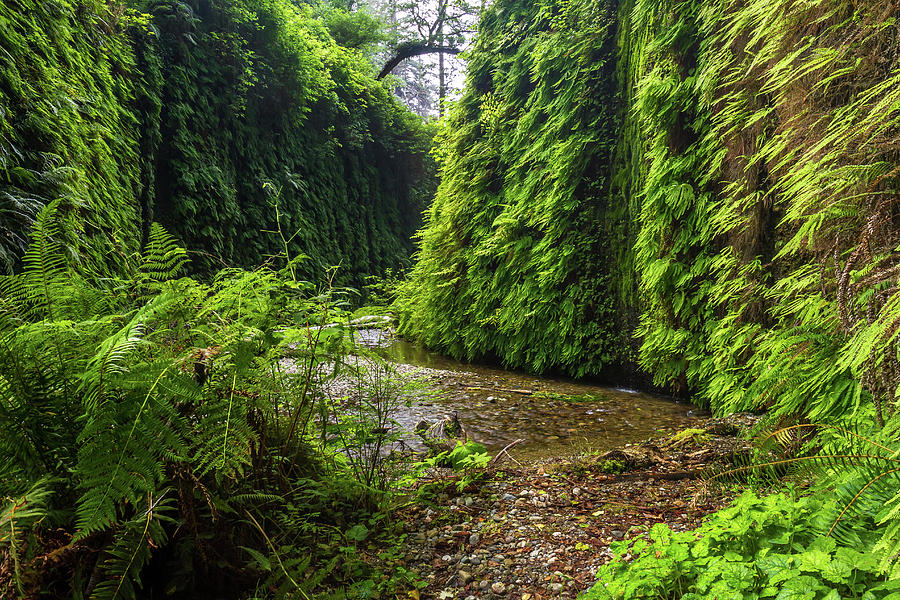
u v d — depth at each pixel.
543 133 7.46
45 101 5.15
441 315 8.98
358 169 16.62
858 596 1.17
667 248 5.02
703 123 4.66
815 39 2.81
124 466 1.17
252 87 12.27
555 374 7.09
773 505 1.54
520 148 8.11
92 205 5.53
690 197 4.66
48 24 5.77
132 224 7.17
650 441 3.43
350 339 1.92
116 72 8.20
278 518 1.77
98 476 1.15
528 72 8.39
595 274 6.68
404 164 18.45
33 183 4.55
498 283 7.96
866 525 1.39
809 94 2.83
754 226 4.04
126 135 7.79
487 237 8.39
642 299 5.79
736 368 4.04
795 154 2.99
